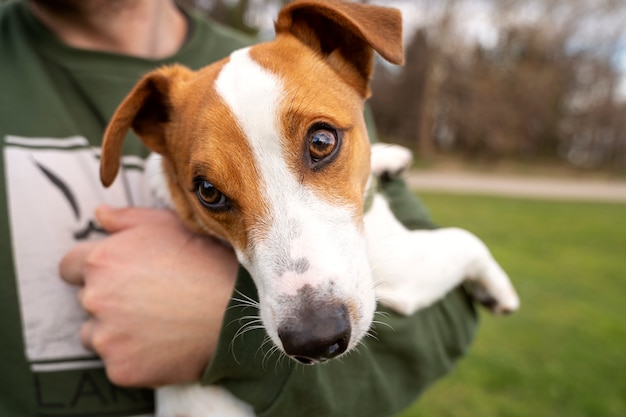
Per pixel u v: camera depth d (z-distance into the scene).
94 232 0.31
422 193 2.51
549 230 1.66
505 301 0.39
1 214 0.30
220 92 0.28
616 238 1.57
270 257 0.26
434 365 0.31
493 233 1.57
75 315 0.30
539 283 1.08
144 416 0.31
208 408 0.29
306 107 0.27
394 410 0.29
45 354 0.30
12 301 0.29
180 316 0.27
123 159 0.34
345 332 0.24
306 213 0.26
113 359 0.27
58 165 0.31
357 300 0.25
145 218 0.31
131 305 0.27
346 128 0.28
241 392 0.26
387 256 0.32
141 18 0.37
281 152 0.27
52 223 0.30
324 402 0.26
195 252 0.29
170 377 0.27
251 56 0.29
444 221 1.72
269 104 0.27
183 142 0.30
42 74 0.33
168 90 0.32
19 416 0.29
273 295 0.25
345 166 0.28
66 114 0.32
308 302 0.24
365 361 0.27
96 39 0.36
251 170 0.27
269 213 0.26
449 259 0.34
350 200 0.28
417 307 0.32
